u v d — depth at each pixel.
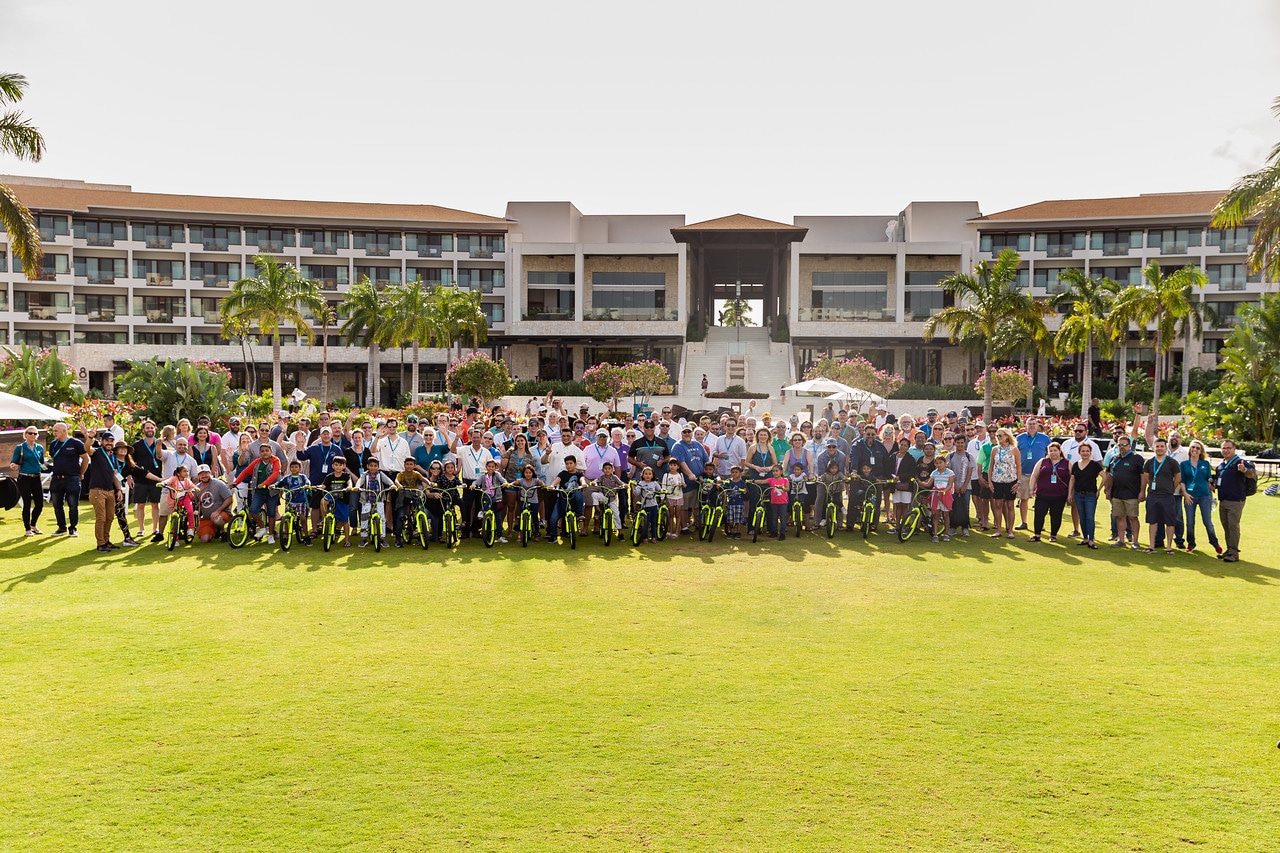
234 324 50.44
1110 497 14.01
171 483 13.26
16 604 9.76
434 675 7.49
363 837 4.88
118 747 6.02
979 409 46.56
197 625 8.95
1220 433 28.42
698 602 10.03
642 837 4.89
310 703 6.84
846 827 5.02
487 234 71.12
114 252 66.88
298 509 13.34
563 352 65.19
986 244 65.06
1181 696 7.05
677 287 64.75
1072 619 9.37
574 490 13.70
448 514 13.21
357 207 73.44
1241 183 23.34
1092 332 48.53
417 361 59.97
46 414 14.51
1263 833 4.95
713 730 6.34
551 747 6.05
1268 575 11.64
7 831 4.93
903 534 14.13
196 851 4.73
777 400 50.59
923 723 6.49
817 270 62.59
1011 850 4.78
